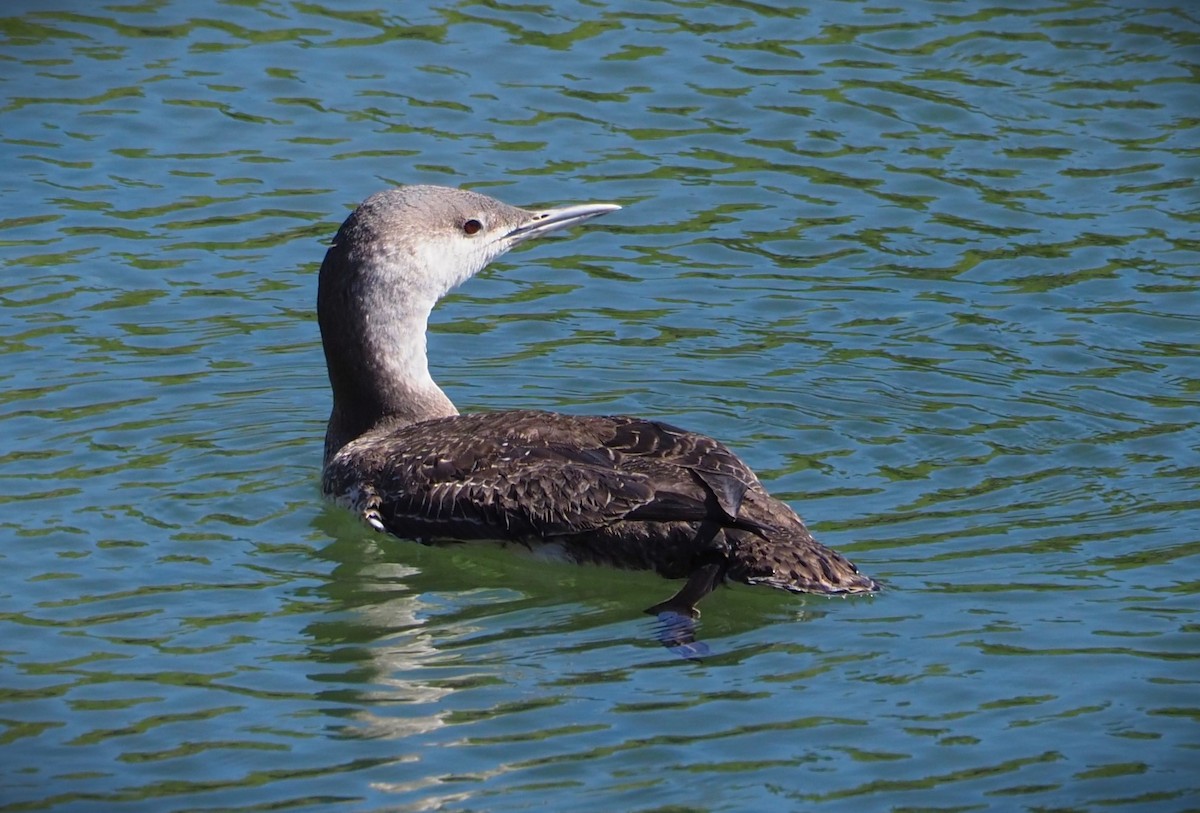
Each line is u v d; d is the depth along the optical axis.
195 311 14.99
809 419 13.23
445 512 11.05
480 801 8.47
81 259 15.68
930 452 12.66
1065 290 15.29
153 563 11.04
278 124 18.02
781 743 8.95
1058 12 20.20
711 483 10.27
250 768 8.77
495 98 18.50
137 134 17.77
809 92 18.61
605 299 15.37
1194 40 19.61
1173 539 11.16
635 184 17.09
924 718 9.16
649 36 19.72
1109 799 8.46
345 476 11.80
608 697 9.44
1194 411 13.20
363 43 19.56
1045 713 9.20
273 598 10.66
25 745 8.95
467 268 12.91
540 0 20.52
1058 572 10.75
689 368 14.12
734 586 10.47
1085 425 13.03
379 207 12.63
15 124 17.80
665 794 8.52
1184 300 15.04
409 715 9.27
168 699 9.42
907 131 18.00
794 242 16.20
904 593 10.50
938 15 20.19
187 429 13.11
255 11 20.20
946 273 15.66
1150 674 9.54
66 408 13.27
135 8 20.16
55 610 10.38
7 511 11.63
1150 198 16.83
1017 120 18.19
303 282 15.57
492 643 10.09
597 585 10.80
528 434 11.22
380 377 12.56
